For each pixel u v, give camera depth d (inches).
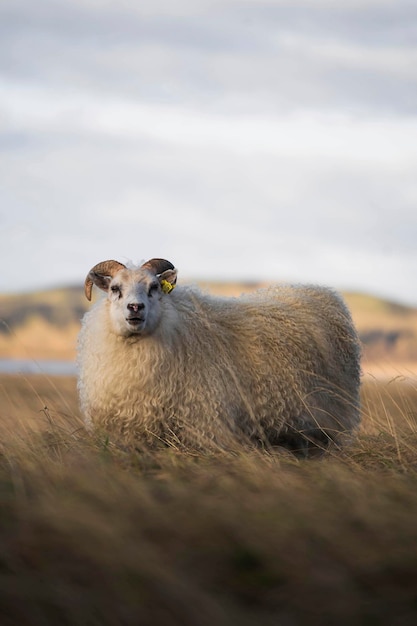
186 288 621.0
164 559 300.2
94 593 281.7
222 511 335.3
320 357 611.5
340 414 620.4
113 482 375.6
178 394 560.7
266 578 294.7
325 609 277.6
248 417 579.5
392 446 508.7
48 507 334.0
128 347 564.1
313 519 328.5
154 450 538.3
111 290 570.6
